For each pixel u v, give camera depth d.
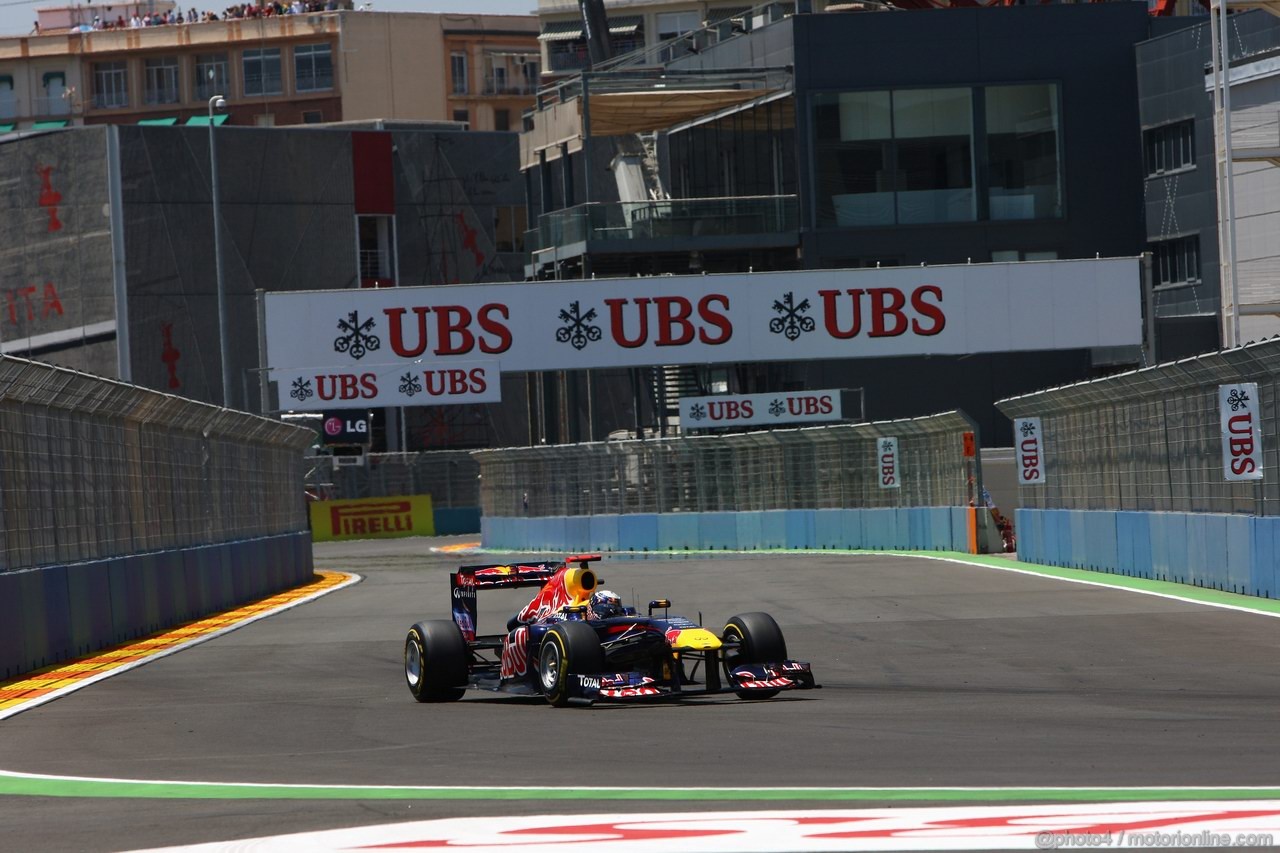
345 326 173.50
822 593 96.44
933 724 43.41
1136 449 100.81
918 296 172.50
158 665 70.38
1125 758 36.34
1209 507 89.31
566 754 39.81
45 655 71.25
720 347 172.62
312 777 37.38
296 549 134.00
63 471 77.38
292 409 173.00
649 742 41.47
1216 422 87.81
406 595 111.50
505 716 48.94
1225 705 45.97
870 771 35.38
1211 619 72.19
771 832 27.92
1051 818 28.58
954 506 139.38
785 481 164.88
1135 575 100.50
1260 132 179.12
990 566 117.94
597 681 49.06
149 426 93.12
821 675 57.69
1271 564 80.38
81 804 34.66
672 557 162.50
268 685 60.84
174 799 34.75
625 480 181.25
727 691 48.97
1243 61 182.25
